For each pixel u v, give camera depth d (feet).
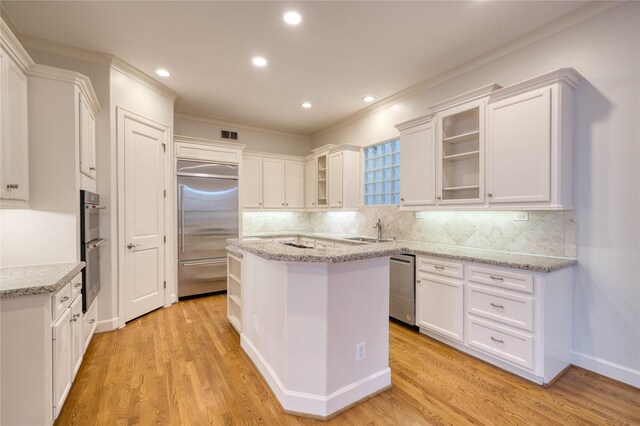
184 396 6.55
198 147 13.98
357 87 12.26
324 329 5.91
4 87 5.98
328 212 17.81
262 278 7.41
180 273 13.50
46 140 7.25
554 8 7.52
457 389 6.85
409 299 10.17
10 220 7.00
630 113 6.97
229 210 14.85
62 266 7.01
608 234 7.29
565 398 6.51
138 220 11.10
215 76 11.32
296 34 8.67
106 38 8.84
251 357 8.08
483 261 7.87
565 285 7.51
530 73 8.66
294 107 14.65
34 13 7.68
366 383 6.50
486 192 8.73
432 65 10.44
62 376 5.84
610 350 7.27
